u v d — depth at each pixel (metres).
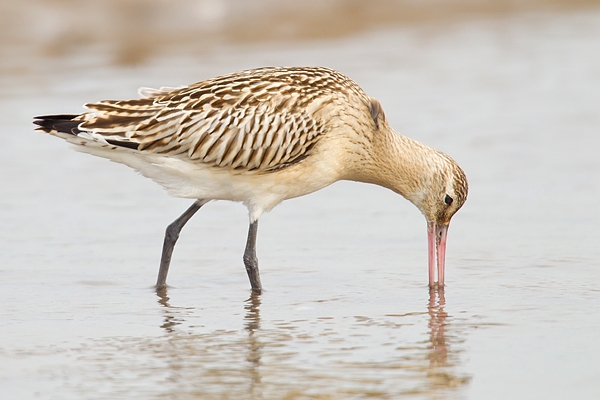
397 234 14.80
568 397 8.76
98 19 26.08
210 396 8.86
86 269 13.11
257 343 10.31
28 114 19.78
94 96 20.72
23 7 25.47
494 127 20.08
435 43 27.08
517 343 10.21
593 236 14.36
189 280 12.84
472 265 13.25
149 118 12.00
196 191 12.59
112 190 16.88
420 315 11.27
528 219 15.23
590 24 29.52
